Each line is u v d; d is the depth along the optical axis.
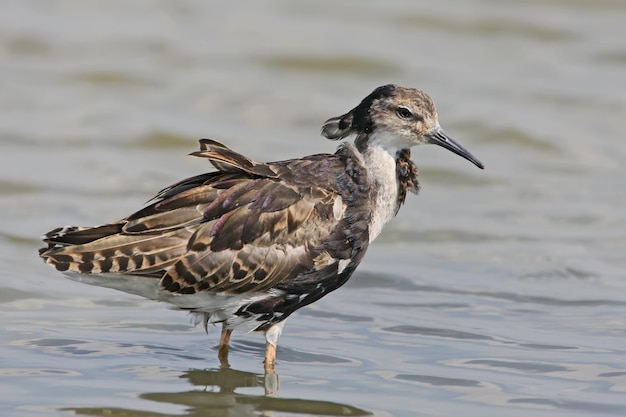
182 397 11.09
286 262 11.67
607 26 26.83
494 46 25.72
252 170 11.71
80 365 11.91
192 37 25.42
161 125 21.16
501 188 19.45
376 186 12.80
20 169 18.91
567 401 11.19
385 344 12.93
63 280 14.91
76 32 25.22
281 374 11.90
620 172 20.19
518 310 14.20
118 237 11.37
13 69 23.30
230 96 22.70
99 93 22.62
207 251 11.40
